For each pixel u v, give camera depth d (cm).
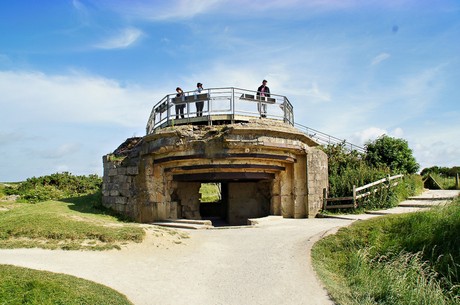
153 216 1733
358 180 1923
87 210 1853
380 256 1070
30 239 1159
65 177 3148
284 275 935
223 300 805
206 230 1473
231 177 1677
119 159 1923
